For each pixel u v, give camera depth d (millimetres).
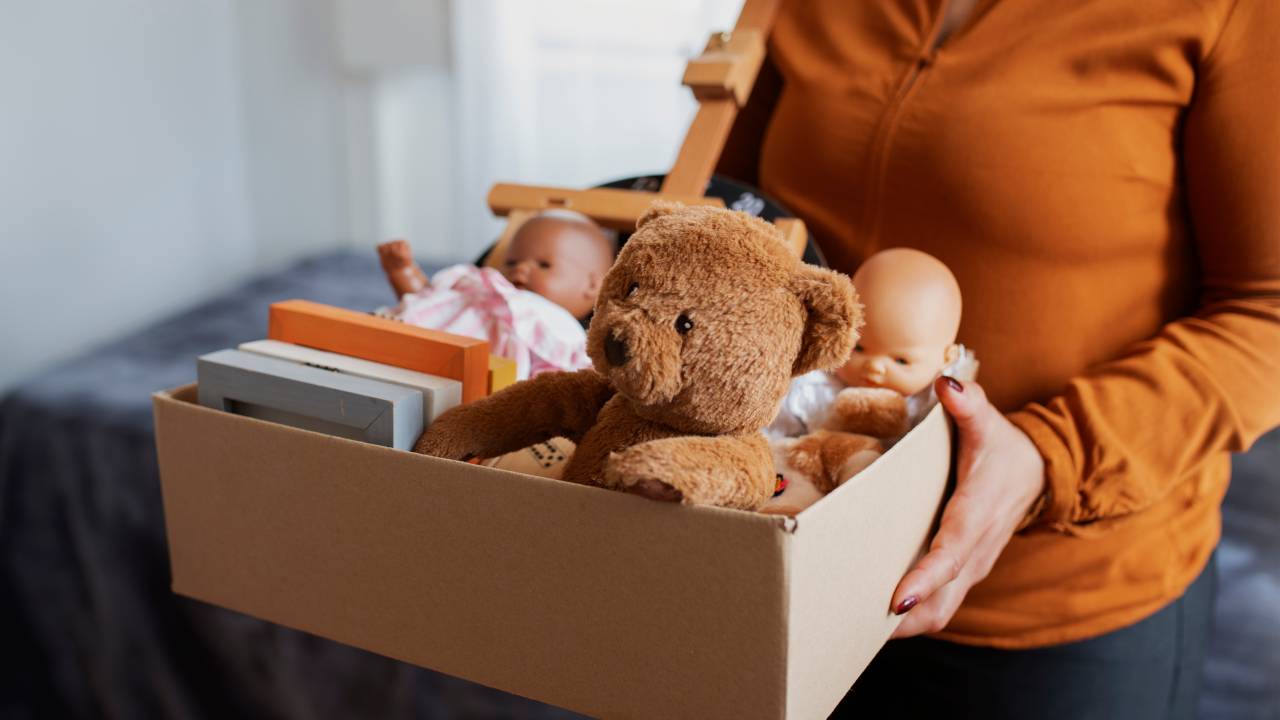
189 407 596
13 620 1384
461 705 1210
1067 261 714
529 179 2586
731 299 488
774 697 448
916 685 804
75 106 2266
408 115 2748
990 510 625
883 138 765
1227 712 1153
